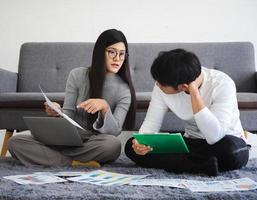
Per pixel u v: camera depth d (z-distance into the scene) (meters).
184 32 2.99
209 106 1.49
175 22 2.99
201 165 1.37
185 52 1.37
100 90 1.73
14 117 2.18
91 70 1.75
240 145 1.44
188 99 1.52
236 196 1.01
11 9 3.02
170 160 1.44
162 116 1.64
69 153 1.67
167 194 1.04
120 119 1.71
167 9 2.99
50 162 1.63
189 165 1.40
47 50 2.75
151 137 1.38
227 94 1.47
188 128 1.63
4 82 2.40
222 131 1.39
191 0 2.98
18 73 2.72
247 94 2.13
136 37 3.01
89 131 1.75
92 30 3.02
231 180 1.23
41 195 1.02
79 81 1.79
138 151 1.46
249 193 1.04
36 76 2.70
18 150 1.63
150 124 1.62
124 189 1.10
